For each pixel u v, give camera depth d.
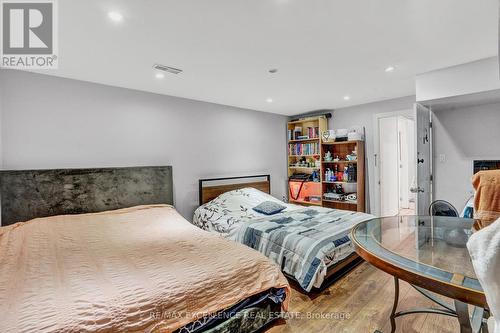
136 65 2.44
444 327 1.69
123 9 1.54
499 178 1.62
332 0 1.49
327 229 2.54
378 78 2.89
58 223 2.42
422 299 2.04
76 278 1.46
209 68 2.54
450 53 2.25
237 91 3.36
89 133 2.90
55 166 2.69
